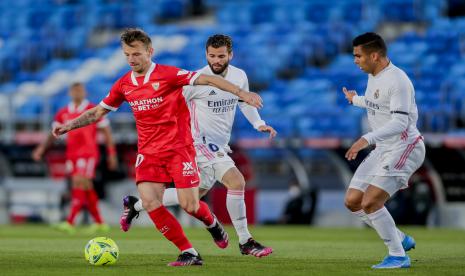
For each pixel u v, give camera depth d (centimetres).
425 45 8494
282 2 9488
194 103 3184
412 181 6344
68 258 3117
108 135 5291
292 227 6262
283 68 8575
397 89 2761
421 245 4100
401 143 2828
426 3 9112
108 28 9825
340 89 7925
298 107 7631
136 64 2678
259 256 3080
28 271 2597
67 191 6656
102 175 6562
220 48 3052
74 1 10319
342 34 8812
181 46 9075
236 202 3102
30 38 9681
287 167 6812
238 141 6212
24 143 6569
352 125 7081
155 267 2725
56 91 8769
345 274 2527
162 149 2727
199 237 4744
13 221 6762
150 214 2739
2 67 9400
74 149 5253
